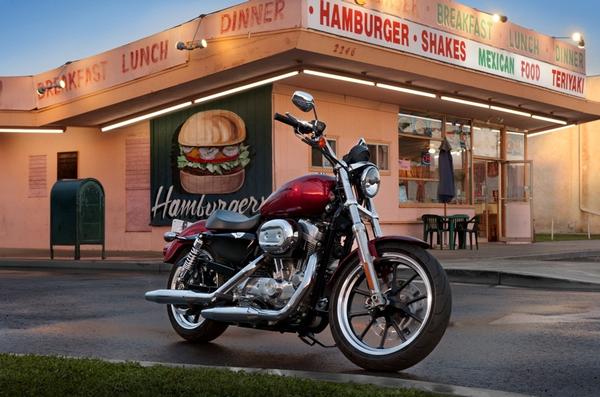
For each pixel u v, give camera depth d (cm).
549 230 3272
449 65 1600
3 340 632
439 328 472
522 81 1905
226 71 1443
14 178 1995
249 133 1588
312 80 1510
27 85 1834
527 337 624
